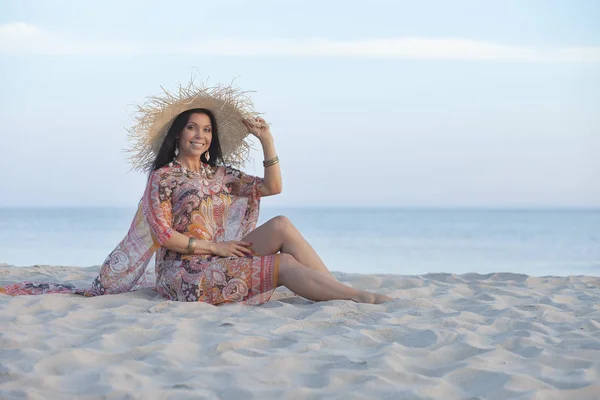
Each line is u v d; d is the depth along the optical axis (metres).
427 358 3.33
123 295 5.06
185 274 4.87
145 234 5.04
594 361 3.22
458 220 79.50
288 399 2.75
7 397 2.71
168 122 5.19
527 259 21.11
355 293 4.79
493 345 3.56
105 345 3.54
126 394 2.75
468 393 2.87
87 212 108.94
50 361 3.22
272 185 5.32
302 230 51.38
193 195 5.00
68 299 4.84
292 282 4.79
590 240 34.97
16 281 6.20
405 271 16.16
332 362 3.21
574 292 5.88
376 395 2.77
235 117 5.29
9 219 70.69
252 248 5.09
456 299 5.17
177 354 3.37
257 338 3.62
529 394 2.74
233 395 2.79
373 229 53.53
